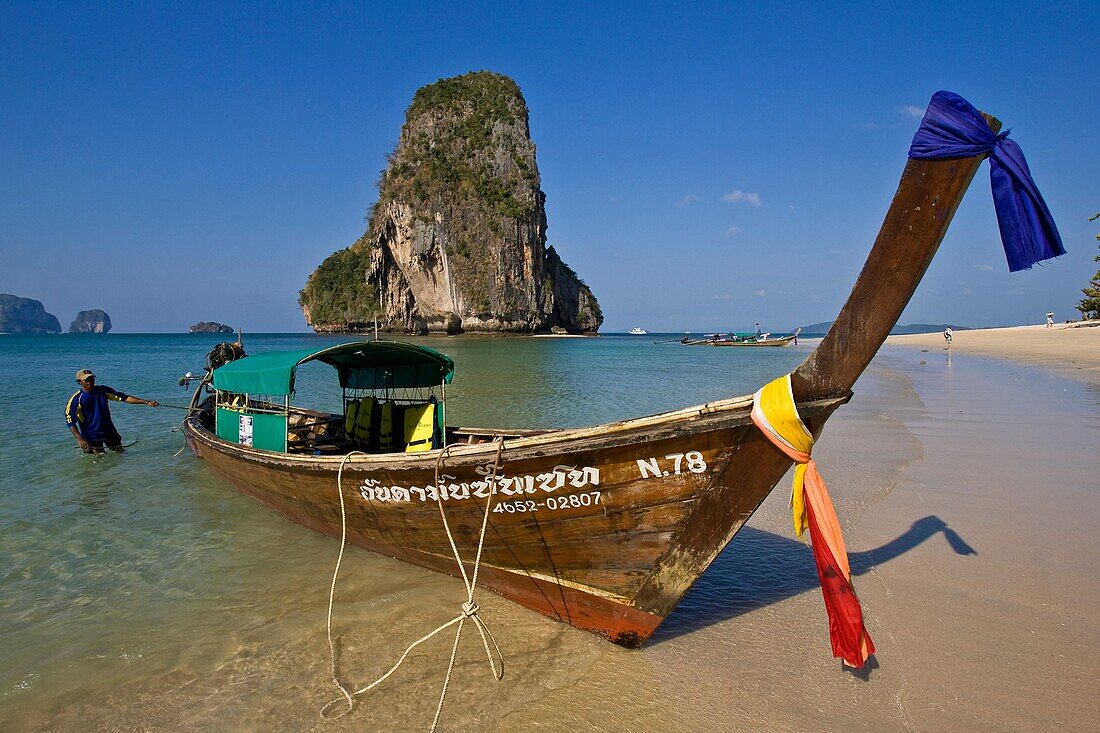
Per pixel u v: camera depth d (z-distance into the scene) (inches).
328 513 245.4
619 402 697.0
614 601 175.0
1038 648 166.4
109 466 399.2
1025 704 145.1
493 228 3745.1
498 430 311.3
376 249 4005.9
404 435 306.2
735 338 2987.2
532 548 182.9
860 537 249.1
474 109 4074.8
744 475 151.5
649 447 155.1
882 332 132.3
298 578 228.2
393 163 4097.0
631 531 165.8
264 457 265.7
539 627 190.2
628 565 169.6
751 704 149.3
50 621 196.9
